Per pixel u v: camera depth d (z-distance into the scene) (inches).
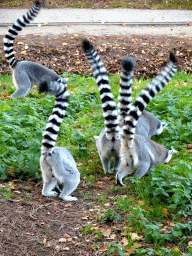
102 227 194.1
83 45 241.0
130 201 215.9
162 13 834.8
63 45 606.5
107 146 244.8
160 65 574.9
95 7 860.0
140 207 206.8
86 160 276.8
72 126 342.6
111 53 595.2
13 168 244.8
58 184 242.5
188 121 339.3
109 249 174.6
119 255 169.0
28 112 350.9
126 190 231.1
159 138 316.2
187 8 895.7
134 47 616.1
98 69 239.9
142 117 288.8
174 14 830.5
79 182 245.0
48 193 221.6
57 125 207.3
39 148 259.0
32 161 243.9
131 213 204.2
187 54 609.6
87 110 383.2
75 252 174.9
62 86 210.7
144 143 238.1
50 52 580.1
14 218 197.3
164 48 621.3
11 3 843.4
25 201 214.2
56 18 746.8
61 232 189.6
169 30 717.3
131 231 187.6
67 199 217.9
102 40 636.1
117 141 241.6
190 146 297.1
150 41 645.9
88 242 182.2
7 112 344.8
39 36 636.1
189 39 663.8
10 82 478.6
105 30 693.9
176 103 373.7
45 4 839.1
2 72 527.8
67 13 796.6
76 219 201.3
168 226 192.2
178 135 313.3
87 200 222.2
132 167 238.2
